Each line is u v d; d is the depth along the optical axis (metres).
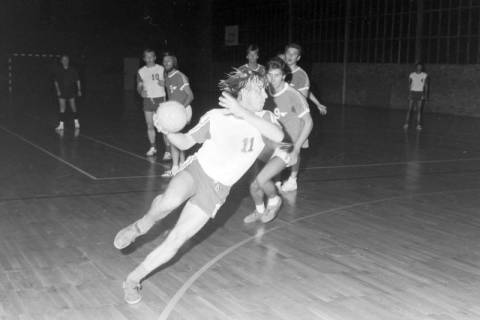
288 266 4.78
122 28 31.39
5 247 5.11
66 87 14.01
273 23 28.72
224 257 4.98
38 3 29.41
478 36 19.80
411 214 6.55
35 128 14.45
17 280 4.33
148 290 4.21
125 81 31.64
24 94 27.66
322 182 8.32
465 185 8.23
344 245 5.38
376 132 14.91
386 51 23.22
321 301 4.06
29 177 8.23
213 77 33.34
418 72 15.87
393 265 4.84
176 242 3.92
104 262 4.78
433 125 16.94
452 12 20.62
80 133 13.56
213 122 3.95
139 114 18.72
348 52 24.92
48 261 4.77
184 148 4.05
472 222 6.25
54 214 6.27
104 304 3.93
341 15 25.03
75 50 30.53
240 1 30.62
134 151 10.90
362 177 8.73
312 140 13.12
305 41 27.11
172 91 8.59
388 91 23.25
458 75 20.58
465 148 12.08
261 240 5.50
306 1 26.69
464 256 5.12
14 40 29.22
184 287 4.28
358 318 3.79
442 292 4.26
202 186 3.92
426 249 5.29
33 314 3.74
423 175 8.96
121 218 6.16
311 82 26.95
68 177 8.29
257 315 3.81
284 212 6.57
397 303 4.04
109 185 7.78
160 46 32.62
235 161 3.93
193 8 33.03
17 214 6.23
